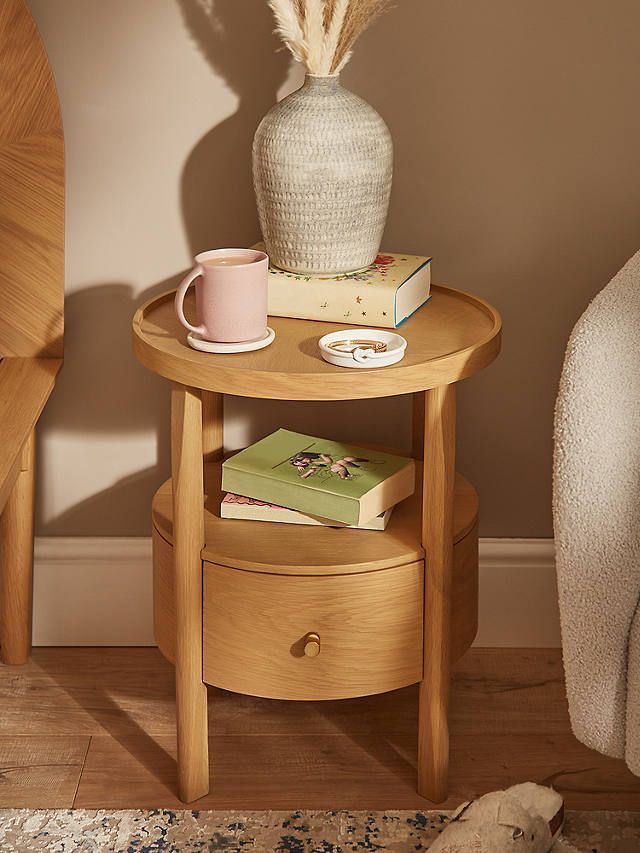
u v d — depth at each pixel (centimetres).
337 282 142
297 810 147
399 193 167
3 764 156
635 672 121
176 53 160
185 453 134
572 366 121
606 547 119
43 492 180
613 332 121
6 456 131
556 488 121
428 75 161
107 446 178
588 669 123
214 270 129
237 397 175
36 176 160
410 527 145
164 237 168
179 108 162
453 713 168
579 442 119
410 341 137
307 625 137
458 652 148
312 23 137
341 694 140
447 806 148
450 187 166
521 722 166
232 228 168
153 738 162
